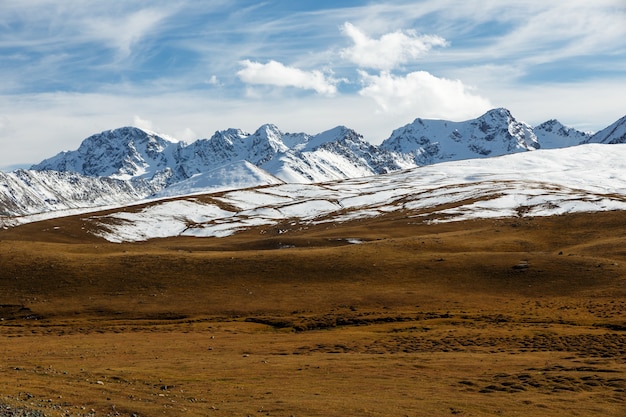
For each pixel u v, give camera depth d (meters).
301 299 89.44
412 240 130.38
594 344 57.94
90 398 35.59
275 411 34.50
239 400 37.25
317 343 62.75
